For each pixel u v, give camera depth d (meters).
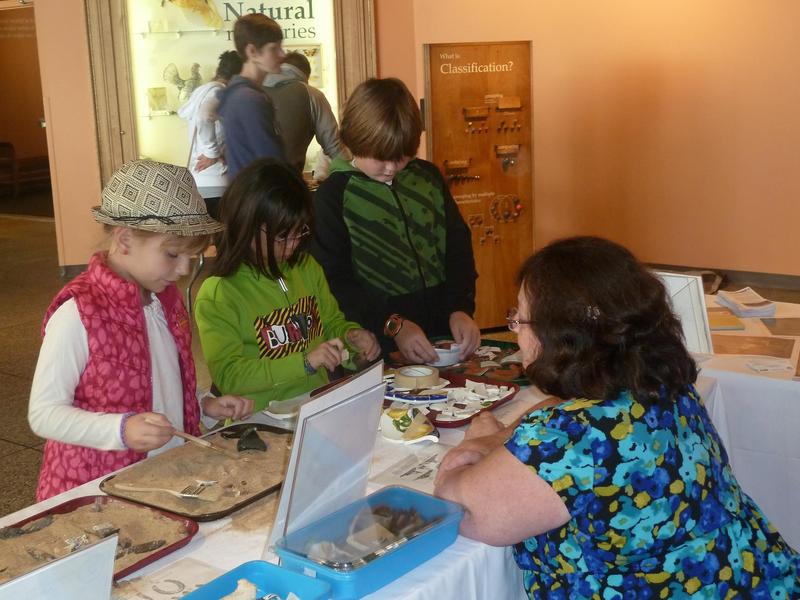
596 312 1.24
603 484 1.20
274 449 1.67
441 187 2.67
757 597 1.26
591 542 1.23
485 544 1.33
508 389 2.01
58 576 1.00
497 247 5.06
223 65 6.28
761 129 6.09
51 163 6.79
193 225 1.66
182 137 6.39
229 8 6.22
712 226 6.42
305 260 2.23
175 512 1.43
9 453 3.75
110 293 1.70
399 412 1.80
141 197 1.65
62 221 6.90
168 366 1.82
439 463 1.67
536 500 1.22
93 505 1.44
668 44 6.29
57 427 1.59
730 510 1.29
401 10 6.68
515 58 4.85
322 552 1.24
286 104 6.34
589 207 6.80
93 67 6.30
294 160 6.45
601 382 1.23
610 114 6.57
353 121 2.42
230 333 2.02
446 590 1.26
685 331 2.50
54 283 6.97
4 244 8.76
